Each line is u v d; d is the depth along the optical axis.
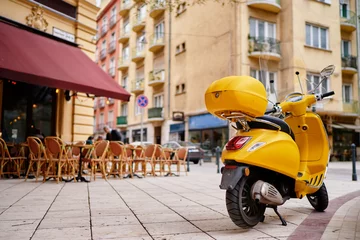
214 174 11.78
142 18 33.03
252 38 21.50
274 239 3.41
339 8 24.30
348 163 21.55
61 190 6.81
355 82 25.67
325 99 5.01
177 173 12.11
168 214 4.57
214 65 23.28
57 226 3.81
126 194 6.41
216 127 22.44
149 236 3.45
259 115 3.78
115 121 37.94
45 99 11.94
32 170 9.46
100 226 3.84
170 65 28.56
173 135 27.72
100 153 8.98
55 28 11.95
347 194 6.65
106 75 11.58
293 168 3.97
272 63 21.67
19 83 11.10
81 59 11.43
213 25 23.69
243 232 3.68
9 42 8.91
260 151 3.69
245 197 3.77
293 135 4.33
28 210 4.70
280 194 3.88
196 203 5.47
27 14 10.90
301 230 3.75
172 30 28.56
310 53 22.19
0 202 5.31
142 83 32.72
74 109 12.64
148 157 10.62
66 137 12.34
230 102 3.62
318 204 4.84
